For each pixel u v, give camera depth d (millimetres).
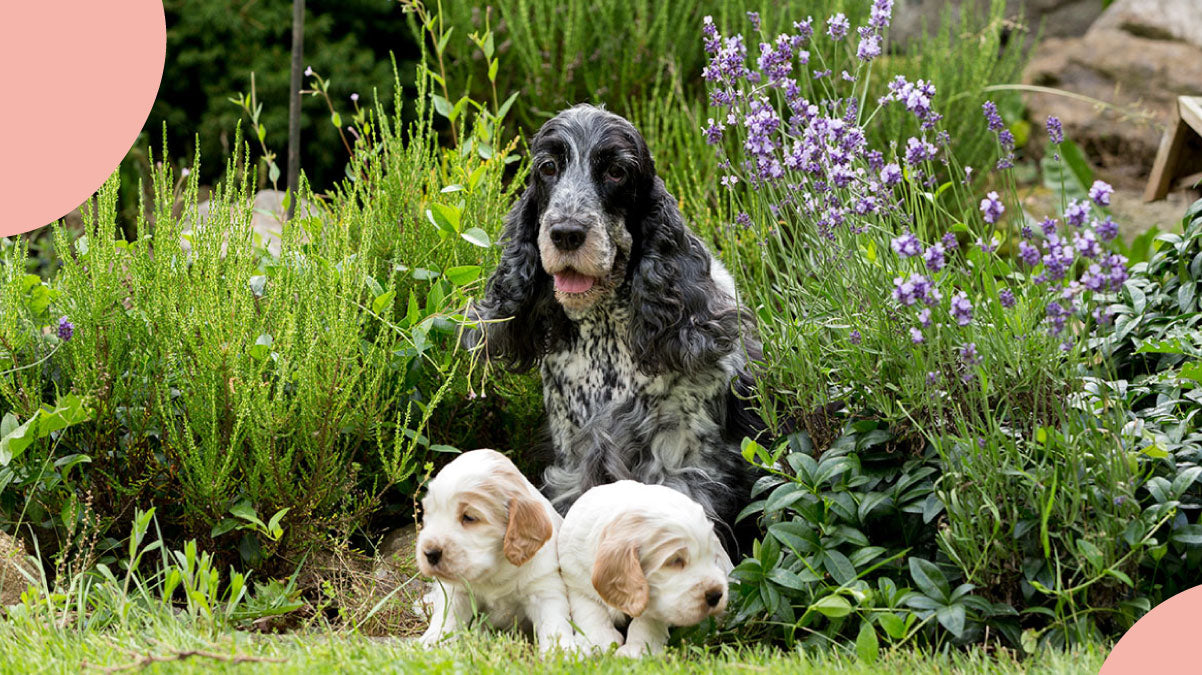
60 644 3234
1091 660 3004
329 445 4082
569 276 3953
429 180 5043
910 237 3135
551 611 3465
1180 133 6230
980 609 3311
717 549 3703
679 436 4141
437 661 3035
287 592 3838
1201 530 3213
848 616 3482
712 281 4254
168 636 3244
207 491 3926
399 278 4789
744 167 4227
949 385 3473
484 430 4980
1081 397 3291
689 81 6914
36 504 4039
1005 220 6609
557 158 4016
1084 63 9047
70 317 4090
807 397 3797
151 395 4082
